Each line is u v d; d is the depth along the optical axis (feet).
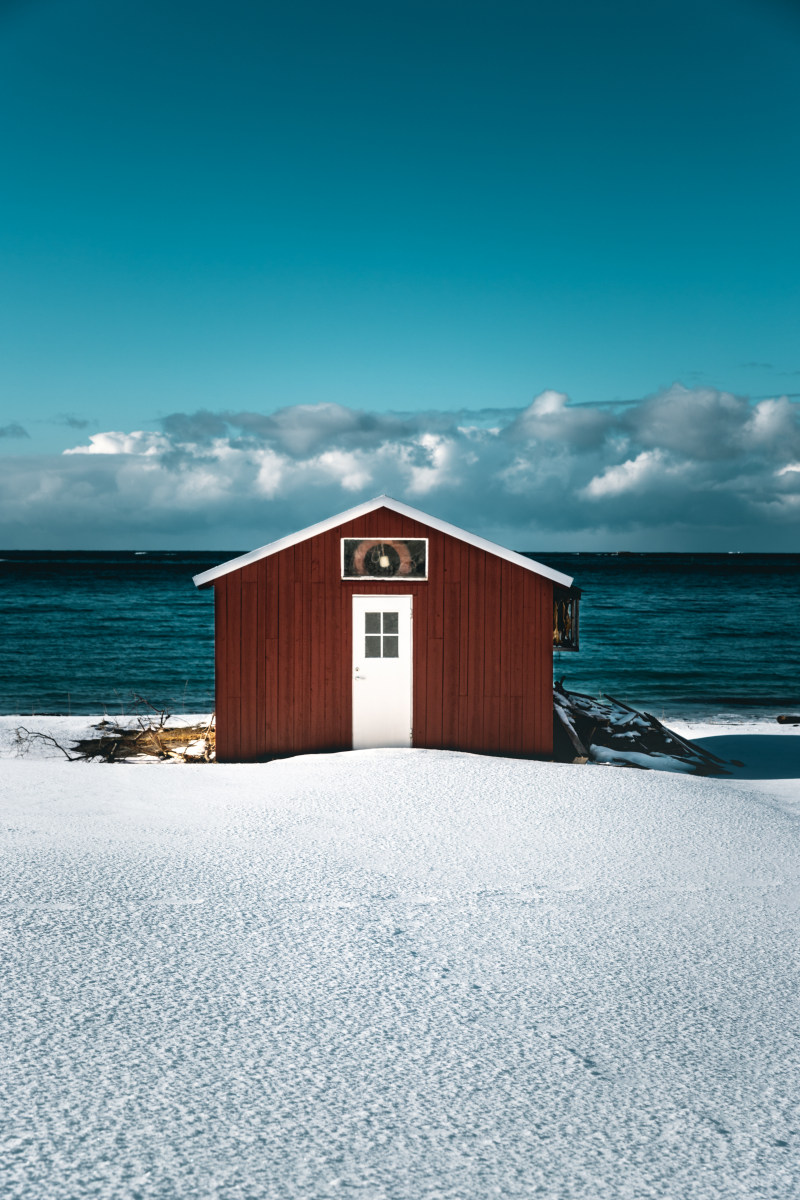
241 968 13.94
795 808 32.71
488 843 24.21
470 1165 8.48
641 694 96.07
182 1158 8.30
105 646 136.36
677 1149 9.00
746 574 370.12
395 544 43.75
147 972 13.53
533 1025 12.28
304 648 43.34
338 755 40.04
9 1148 8.30
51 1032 11.18
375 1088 10.09
